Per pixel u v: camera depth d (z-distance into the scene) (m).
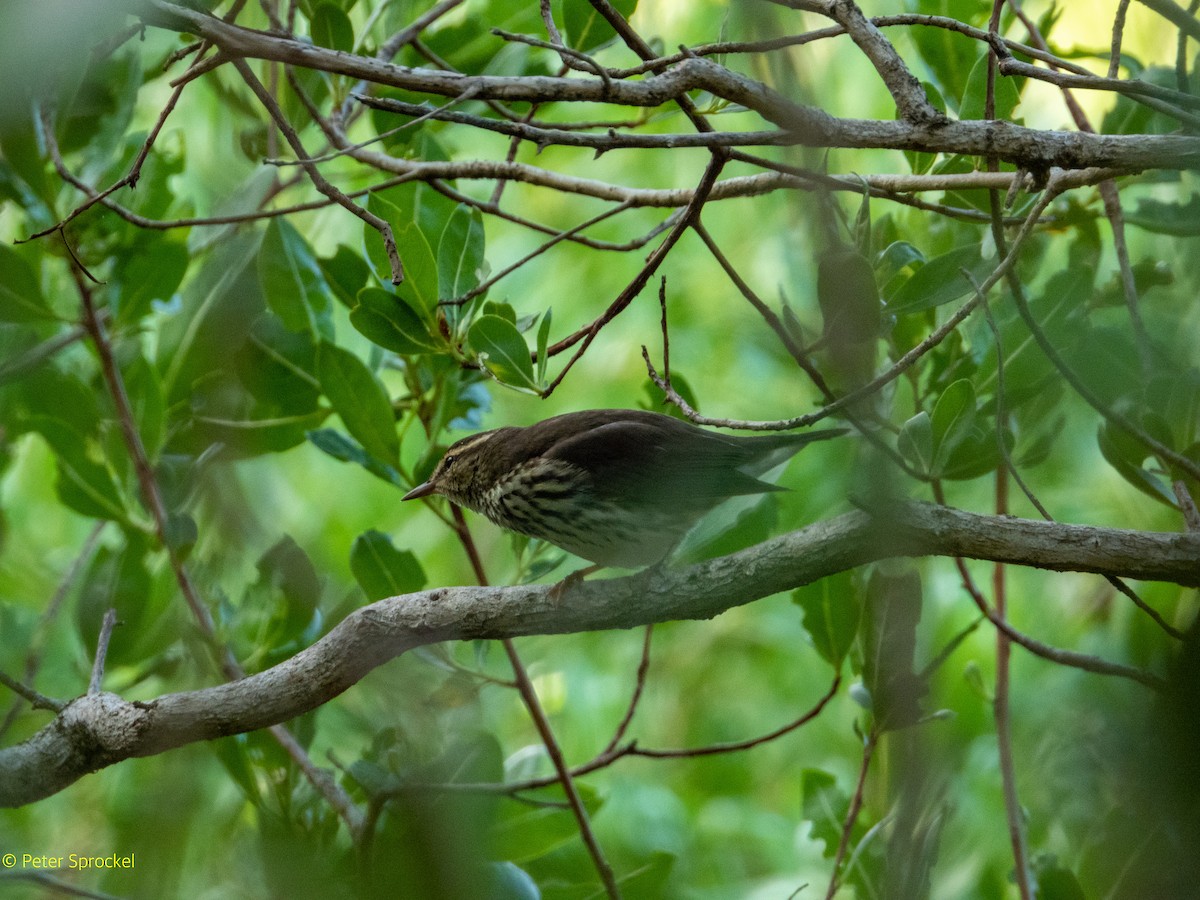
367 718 10.74
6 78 3.24
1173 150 7.15
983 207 9.73
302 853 9.54
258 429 10.97
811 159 7.45
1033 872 9.37
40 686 12.47
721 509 10.19
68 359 12.23
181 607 11.05
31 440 14.41
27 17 3.26
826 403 8.08
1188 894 6.72
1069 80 7.16
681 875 13.72
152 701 7.67
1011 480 13.85
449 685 9.72
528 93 6.86
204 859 10.97
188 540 10.09
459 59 11.41
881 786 10.09
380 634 7.74
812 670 15.55
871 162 14.02
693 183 15.70
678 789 15.04
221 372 11.10
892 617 8.91
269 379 10.83
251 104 11.56
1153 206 9.81
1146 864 7.29
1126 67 10.63
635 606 7.65
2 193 10.28
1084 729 9.48
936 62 10.30
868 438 7.10
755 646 15.93
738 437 9.64
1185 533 6.94
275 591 10.46
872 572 9.15
